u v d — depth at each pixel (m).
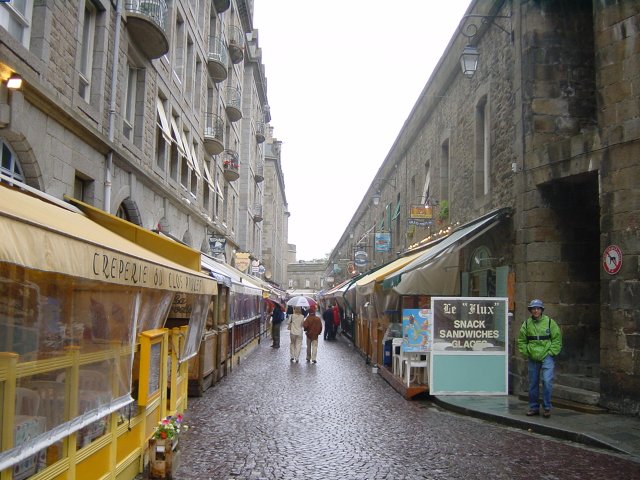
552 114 12.09
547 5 12.35
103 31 12.81
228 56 31.25
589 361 11.50
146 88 16.08
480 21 14.87
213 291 9.15
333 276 65.19
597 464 6.79
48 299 4.09
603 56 10.13
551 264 11.66
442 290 14.23
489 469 6.56
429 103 21.09
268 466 6.59
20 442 3.62
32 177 9.80
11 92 8.77
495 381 11.48
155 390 6.73
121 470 5.51
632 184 9.39
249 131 41.78
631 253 9.26
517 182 12.34
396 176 29.27
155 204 17.34
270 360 18.98
